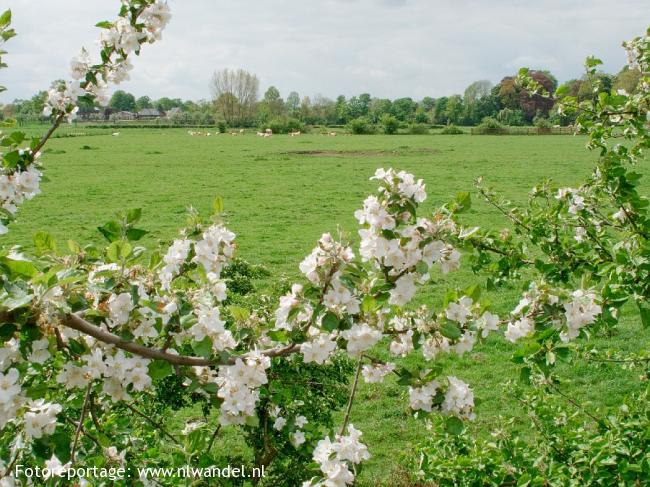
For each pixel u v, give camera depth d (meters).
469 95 136.25
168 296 2.91
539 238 5.22
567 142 63.56
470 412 2.99
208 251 3.05
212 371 3.23
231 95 122.25
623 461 3.67
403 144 61.72
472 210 22.44
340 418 7.75
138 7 3.32
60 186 29.52
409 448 6.86
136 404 4.84
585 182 5.12
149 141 67.31
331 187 29.38
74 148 53.59
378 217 2.73
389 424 7.61
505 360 9.48
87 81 3.35
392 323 3.19
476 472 4.17
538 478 3.81
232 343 3.12
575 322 3.19
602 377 8.71
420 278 2.90
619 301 3.51
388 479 6.07
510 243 5.15
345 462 2.92
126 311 2.78
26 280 2.52
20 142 3.29
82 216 21.81
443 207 3.00
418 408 2.98
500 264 5.20
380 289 2.89
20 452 2.83
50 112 3.35
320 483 2.91
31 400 2.67
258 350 3.14
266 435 4.45
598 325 3.49
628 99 4.76
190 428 4.02
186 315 2.92
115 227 3.13
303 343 3.06
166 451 4.69
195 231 3.14
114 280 2.80
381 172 2.82
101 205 24.23
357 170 36.47
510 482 4.05
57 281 2.44
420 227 2.82
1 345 2.75
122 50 3.36
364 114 147.38
